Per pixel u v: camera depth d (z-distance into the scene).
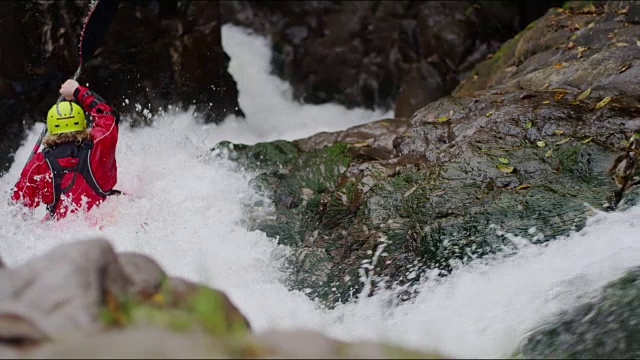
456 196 7.06
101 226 7.04
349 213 7.45
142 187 8.29
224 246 7.21
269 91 14.10
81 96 7.26
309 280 6.60
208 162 8.77
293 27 14.27
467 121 8.10
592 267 5.42
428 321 5.30
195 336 3.18
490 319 5.05
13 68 10.02
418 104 13.19
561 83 8.71
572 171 7.12
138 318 3.25
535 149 7.43
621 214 6.28
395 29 13.75
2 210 7.13
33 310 3.19
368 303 6.05
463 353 4.57
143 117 10.97
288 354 3.21
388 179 7.56
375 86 13.88
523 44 10.64
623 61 8.63
